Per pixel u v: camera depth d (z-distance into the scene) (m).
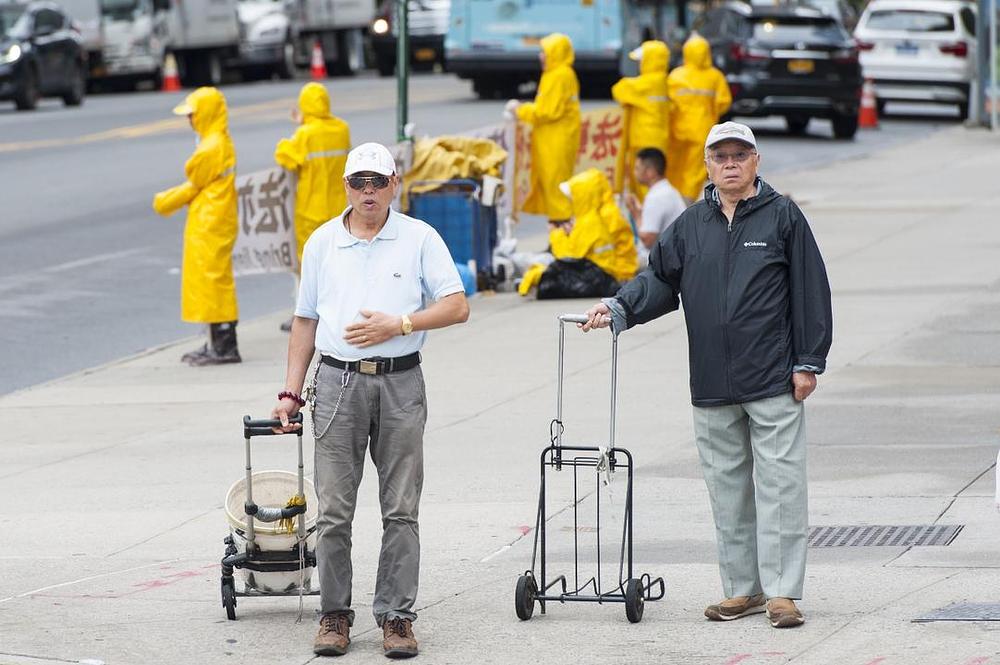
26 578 19.50
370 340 16.12
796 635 16.33
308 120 35.59
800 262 16.55
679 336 33.94
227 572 17.48
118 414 29.16
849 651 15.72
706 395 16.86
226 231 32.97
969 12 79.94
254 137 66.94
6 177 58.97
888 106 92.69
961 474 22.31
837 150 68.75
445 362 32.00
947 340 31.31
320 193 35.50
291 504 17.08
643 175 38.41
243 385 31.36
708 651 16.02
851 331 32.53
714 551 19.56
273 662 16.17
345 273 16.42
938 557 18.73
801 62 71.38
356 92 90.88
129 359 34.31
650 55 43.97
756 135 76.00
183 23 99.56
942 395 27.03
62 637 16.98
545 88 41.53
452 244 39.12
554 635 16.73
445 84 98.06
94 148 66.25
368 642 16.75
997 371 28.64
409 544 16.45
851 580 18.05
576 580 17.48
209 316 32.97
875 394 27.28
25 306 39.72
